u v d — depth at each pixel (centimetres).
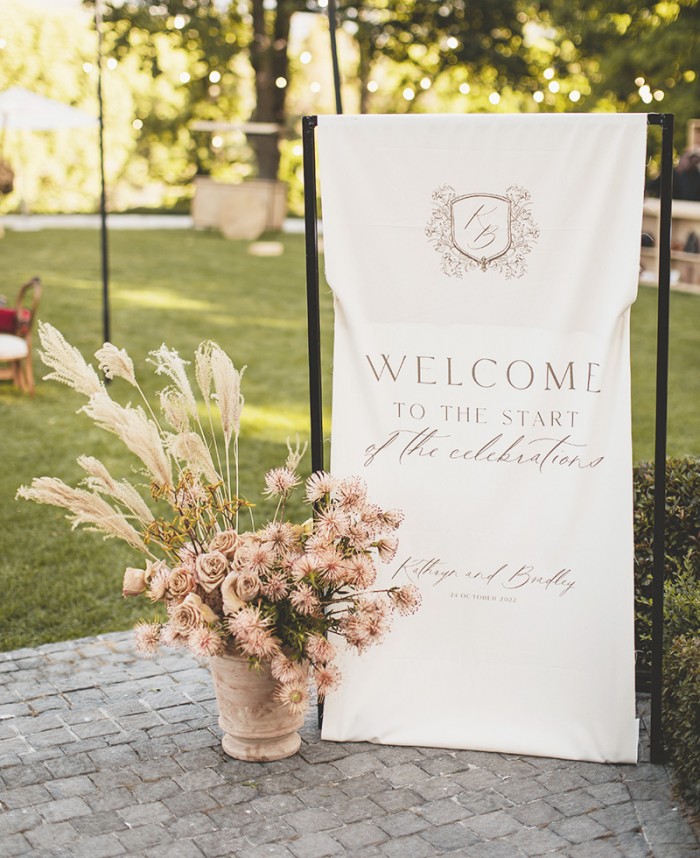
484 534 427
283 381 1090
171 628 404
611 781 413
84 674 509
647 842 374
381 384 426
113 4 2109
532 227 403
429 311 417
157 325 1304
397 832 383
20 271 1600
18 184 2372
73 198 2480
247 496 775
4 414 962
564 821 388
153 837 381
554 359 411
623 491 412
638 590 476
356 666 442
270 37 2392
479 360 417
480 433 421
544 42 2453
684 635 434
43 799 404
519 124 396
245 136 2406
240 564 409
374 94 2622
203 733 453
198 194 2203
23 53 2338
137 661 523
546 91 2273
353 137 408
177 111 2488
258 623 394
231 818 392
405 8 2261
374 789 410
